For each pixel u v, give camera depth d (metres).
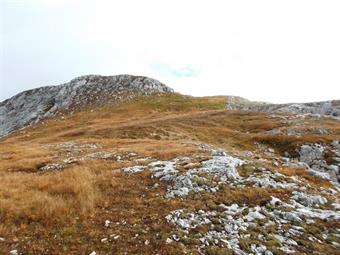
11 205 13.16
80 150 36.12
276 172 20.48
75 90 140.62
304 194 16.75
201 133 57.12
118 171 20.48
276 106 96.62
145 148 33.03
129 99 122.00
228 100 133.12
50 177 18.80
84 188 15.83
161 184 17.59
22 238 10.73
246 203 14.88
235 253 10.13
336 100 88.38
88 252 9.85
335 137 47.81
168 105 111.06
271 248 10.55
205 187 16.64
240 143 51.28
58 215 12.48
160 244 10.38
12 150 40.41
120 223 12.12
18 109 145.75
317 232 12.27
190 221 12.28
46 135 80.44
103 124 81.19
